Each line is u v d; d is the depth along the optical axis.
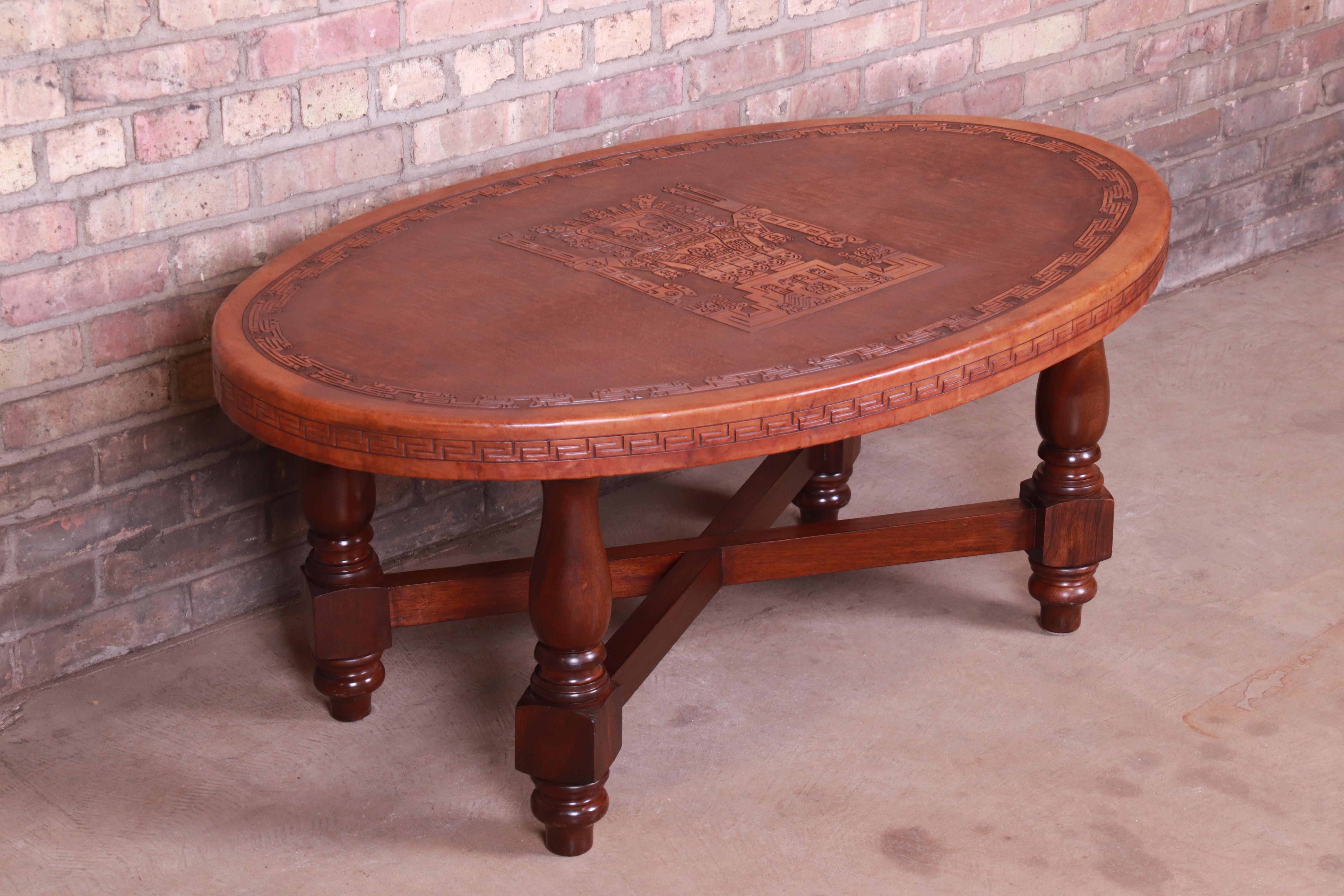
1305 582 2.79
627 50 2.95
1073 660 2.60
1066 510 2.54
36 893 2.14
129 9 2.33
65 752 2.43
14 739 2.46
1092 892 2.09
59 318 2.43
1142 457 3.25
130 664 2.66
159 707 2.54
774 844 2.20
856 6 3.23
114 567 2.62
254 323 2.16
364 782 2.36
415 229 2.51
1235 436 3.32
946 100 3.48
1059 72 3.64
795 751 2.39
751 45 3.12
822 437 1.94
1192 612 2.72
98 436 2.53
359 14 2.58
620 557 2.50
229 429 2.68
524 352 2.04
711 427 1.88
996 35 3.49
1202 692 2.50
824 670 2.59
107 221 2.42
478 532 3.06
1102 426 2.53
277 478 2.77
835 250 2.36
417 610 2.43
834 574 2.88
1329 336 3.78
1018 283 2.20
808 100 3.26
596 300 2.21
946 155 2.76
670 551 2.52
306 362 2.03
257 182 2.57
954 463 3.27
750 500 2.71
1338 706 2.45
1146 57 3.78
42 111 2.30
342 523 2.35
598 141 2.99
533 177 2.73
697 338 2.07
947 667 2.59
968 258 2.30
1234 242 4.18
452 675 2.63
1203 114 3.96
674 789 2.32
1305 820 2.21
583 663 2.10
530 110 2.87
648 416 1.85
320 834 2.25
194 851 2.22
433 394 1.92
